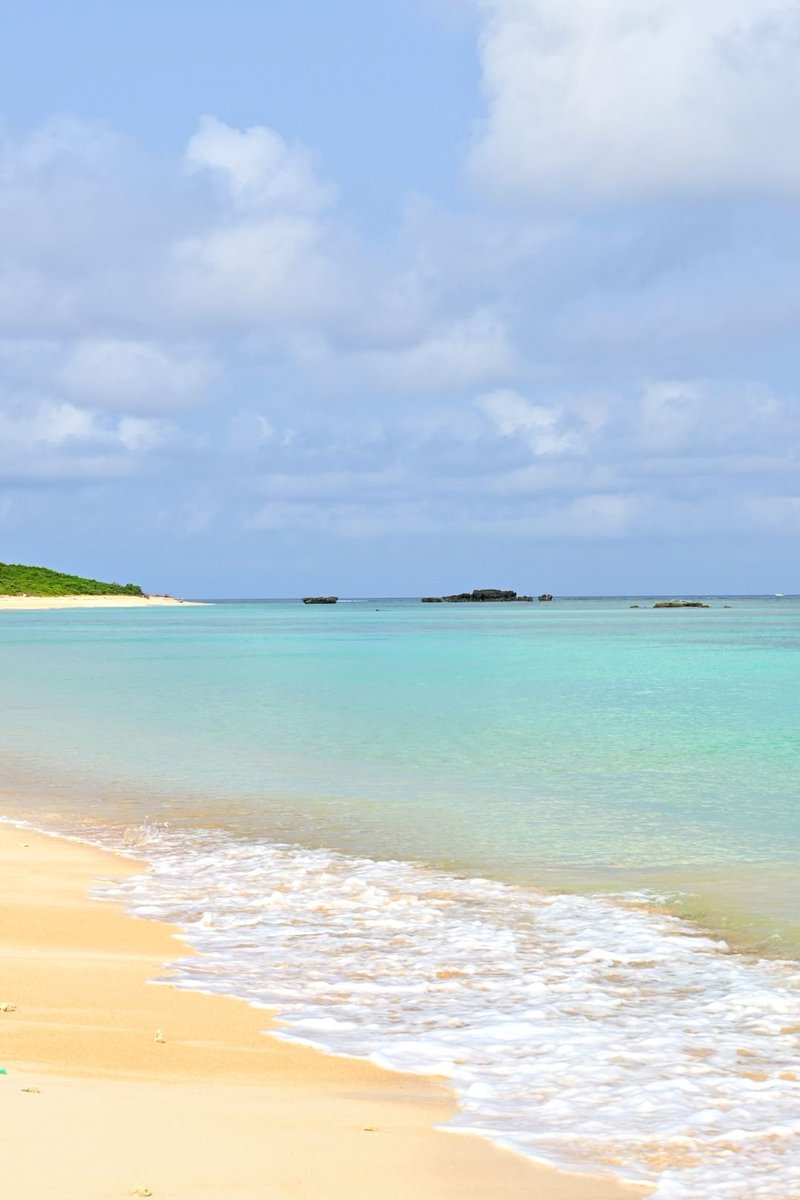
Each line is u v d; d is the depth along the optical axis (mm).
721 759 29188
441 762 28812
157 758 29812
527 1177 7051
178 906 15078
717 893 15602
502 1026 10234
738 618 192500
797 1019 10500
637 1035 10047
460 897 15617
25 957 12164
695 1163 7363
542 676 60312
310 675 61312
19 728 36656
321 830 20453
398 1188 6719
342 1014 10562
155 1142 6977
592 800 23250
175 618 192750
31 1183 6137
